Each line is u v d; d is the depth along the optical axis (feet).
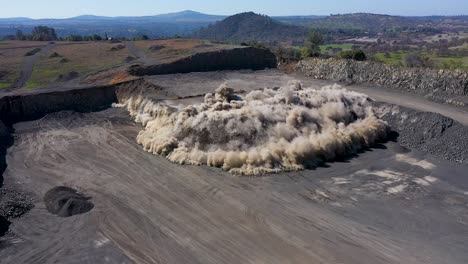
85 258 64.44
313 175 91.97
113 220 74.49
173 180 89.51
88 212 77.25
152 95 134.72
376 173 92.73
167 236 69.46
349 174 92.43
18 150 107.04
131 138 114.62
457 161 97.25
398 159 99.86
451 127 105.81
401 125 115.55
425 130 108.58
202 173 92.68
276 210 77.05
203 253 64.95
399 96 135.44
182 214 76.02
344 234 69.67
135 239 68.85
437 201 80.64
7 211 76.74
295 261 62.80
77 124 125.49
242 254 64.59
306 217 74.74
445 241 67.97
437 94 133.08
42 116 131.64
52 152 105.60
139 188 86.17
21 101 130.72
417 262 62.75
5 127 119.55
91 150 106.73
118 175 92.32
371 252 65.00
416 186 86.58
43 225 73.72
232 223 72.90
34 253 65.92
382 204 79.56
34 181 90.22
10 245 68.08
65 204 78.48
